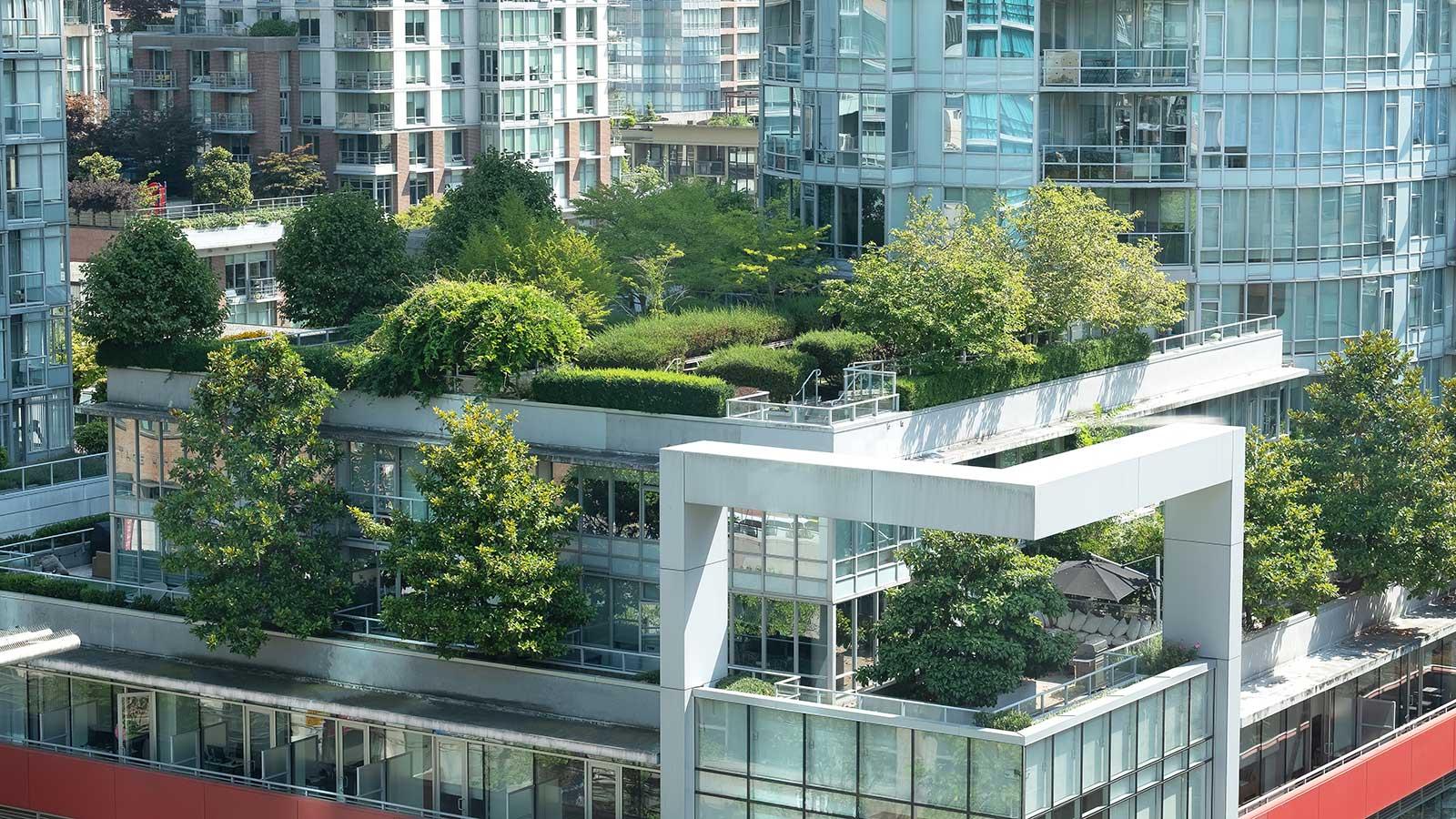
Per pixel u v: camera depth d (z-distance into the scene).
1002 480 58.81
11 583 79.75
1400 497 74.56
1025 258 80.94
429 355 73.38
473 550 68.94
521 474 69.50
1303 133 96.69
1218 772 65.56
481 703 70.88
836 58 92.31
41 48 95.75
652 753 65.62
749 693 63.38
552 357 73.69
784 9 95.94
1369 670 73.56
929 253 77.50
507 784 69.19
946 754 59.97
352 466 76.12
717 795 64.06
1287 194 97.06
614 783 67.50
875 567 69.00
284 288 92.50
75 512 89.25
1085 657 69.38
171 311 78.94
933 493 59.72
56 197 97.12
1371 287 100.38
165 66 173.12
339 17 166.62
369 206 92.38
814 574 67.44
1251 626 72.69
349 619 74.56
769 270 89.56
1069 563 71.44
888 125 91.31
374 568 75.88
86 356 109.12
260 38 167.38
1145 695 62.50
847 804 61.78
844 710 61.41
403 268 92.62
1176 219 96.12
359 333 85.38
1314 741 73.38
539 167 173.62
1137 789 62.97
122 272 78.94
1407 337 102.56
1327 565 71.31
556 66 174.75
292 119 169.38
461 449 69.19
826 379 75.44
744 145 167.50
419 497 74.88
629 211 92.62
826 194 93.81
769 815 63.22
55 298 97.56
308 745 72.44
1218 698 65.19
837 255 93.62
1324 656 73.75
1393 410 75.38
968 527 59.28
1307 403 99.50
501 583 68.44
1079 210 81.94
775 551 68.12
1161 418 81.06
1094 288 79.81
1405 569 74.06
